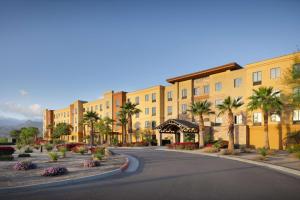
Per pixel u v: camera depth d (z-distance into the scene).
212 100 47.19
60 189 10.39
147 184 11.52
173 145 40.97
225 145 38.03
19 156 25.59
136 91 64.69
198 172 15.38
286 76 32.88
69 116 93.50
